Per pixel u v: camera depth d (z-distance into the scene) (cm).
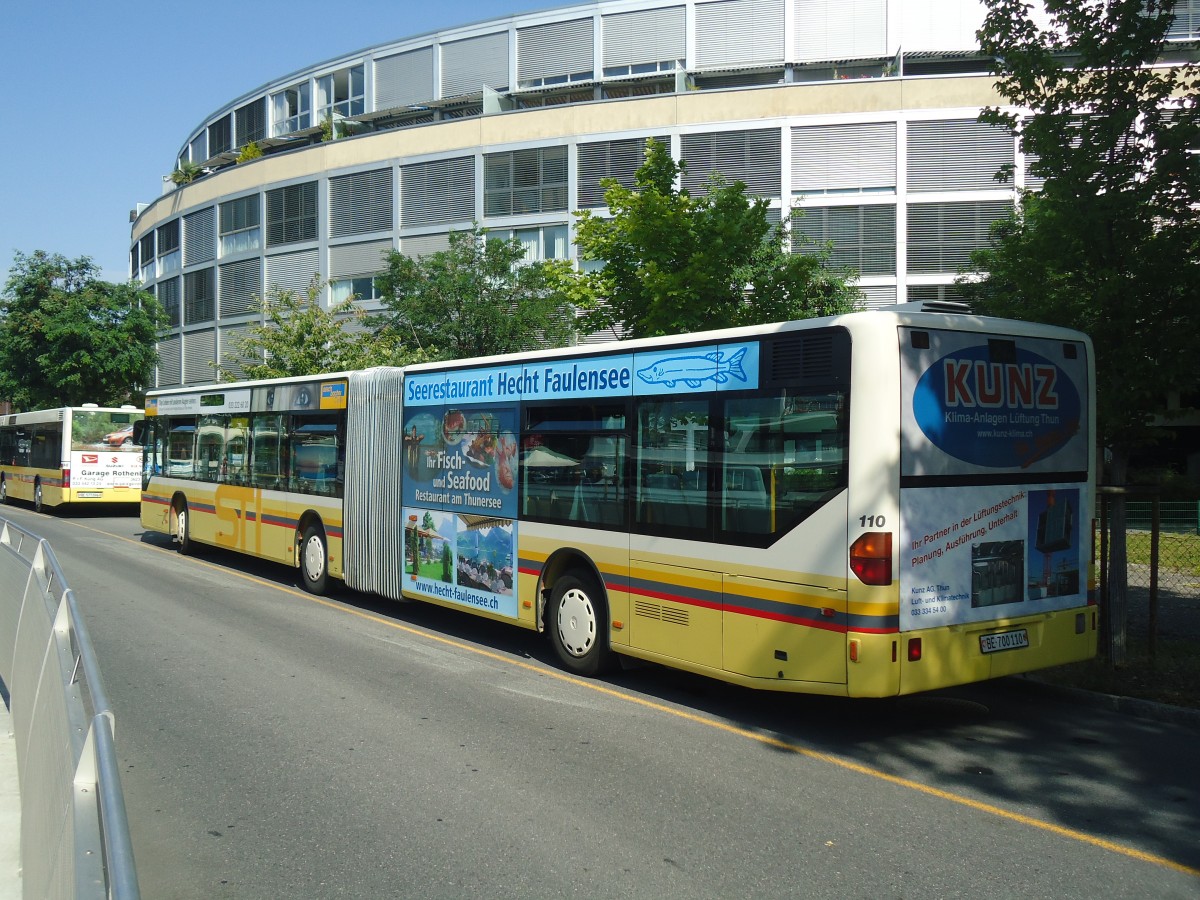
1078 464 693
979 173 2620
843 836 471
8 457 3114
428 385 1016
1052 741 638
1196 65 787
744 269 1462
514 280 2314
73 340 3438
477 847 454
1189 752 612
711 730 656
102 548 1738
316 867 431
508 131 3064
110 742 269
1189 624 974
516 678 799
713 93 2808
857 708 721
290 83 4069
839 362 606
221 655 868
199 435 1570
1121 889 413
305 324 2514
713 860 441
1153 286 756
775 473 640
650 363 747
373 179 3338
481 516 926
